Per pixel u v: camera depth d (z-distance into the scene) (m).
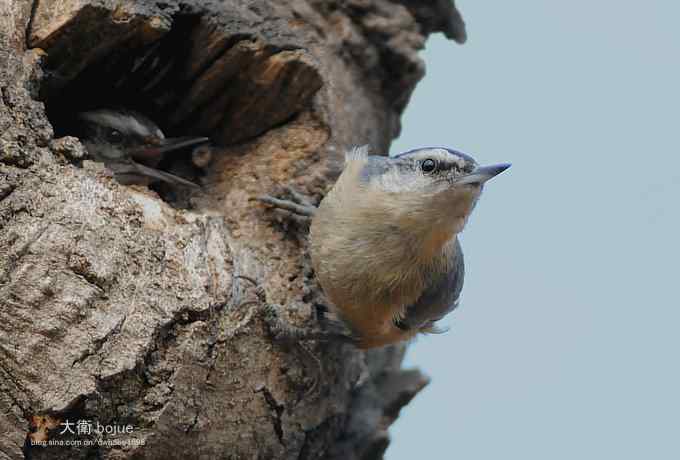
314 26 10.73
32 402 6.86
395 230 8.60
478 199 8.69
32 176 7.29
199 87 9.34
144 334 7.19
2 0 7.97
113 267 7.23
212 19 8.84
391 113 11.89
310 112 9.79
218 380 7.80
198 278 7.65
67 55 8.32
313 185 9.65
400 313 9.09
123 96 9.47
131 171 9.39
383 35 11.17
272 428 8.41
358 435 10.85
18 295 6.90
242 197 9.60
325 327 9.16
